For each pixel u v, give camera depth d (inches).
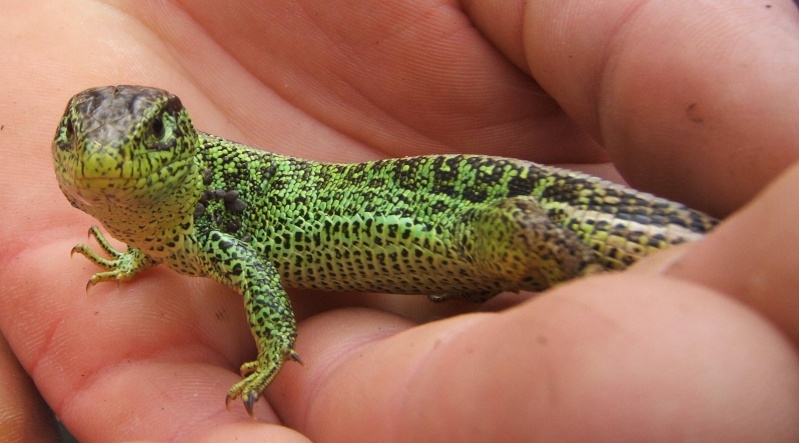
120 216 7.0
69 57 8.3
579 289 5.9
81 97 6.9
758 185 6.9
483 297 7.6
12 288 7.5
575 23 7.6
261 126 8.8
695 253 6.1
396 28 8.3
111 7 8.7
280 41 8.6
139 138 6.8
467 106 8.6
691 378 5.5
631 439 5.5
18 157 7.9
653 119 7.2
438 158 7.4
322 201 7.5
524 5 8.0
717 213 7.2
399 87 8.6
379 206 7.4
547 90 8.1
